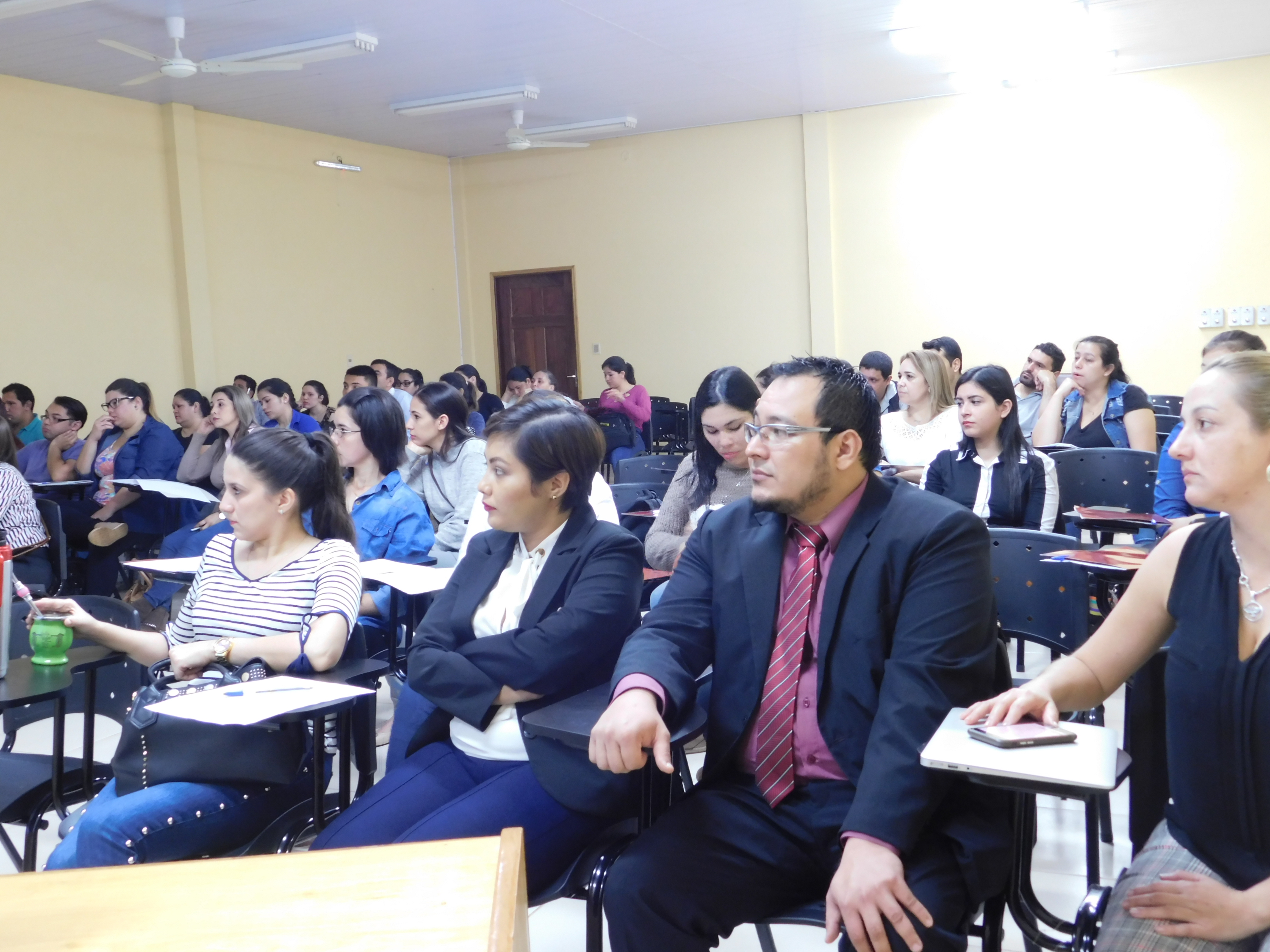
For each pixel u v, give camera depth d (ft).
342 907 3.31
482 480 6.14
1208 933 4.11
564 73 25.93
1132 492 12.71
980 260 29.68
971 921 4.73
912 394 14.73
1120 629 4.84
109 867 3.70
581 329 34.99
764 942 6.34
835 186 31.09
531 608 5.96
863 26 22.91
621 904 4.80
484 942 3.07
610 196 34.14
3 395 22.53
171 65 20.06
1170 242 27.73
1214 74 26.86
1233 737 4.33
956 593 4.92
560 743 5.50
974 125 29.37
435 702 5.87
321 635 6.58
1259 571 4.36
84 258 24.99
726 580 5.47
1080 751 4.08
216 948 3.10
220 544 7.38
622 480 14.38
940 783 4.63
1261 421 4.25
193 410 20.80
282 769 5.89
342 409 10.98
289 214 30.19
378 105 28.25
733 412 9.51
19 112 23.63
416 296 34.71
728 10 21.59
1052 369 20.13
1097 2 21.98
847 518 5.25
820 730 5.12
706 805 5.21
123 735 5.92
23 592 6.63
